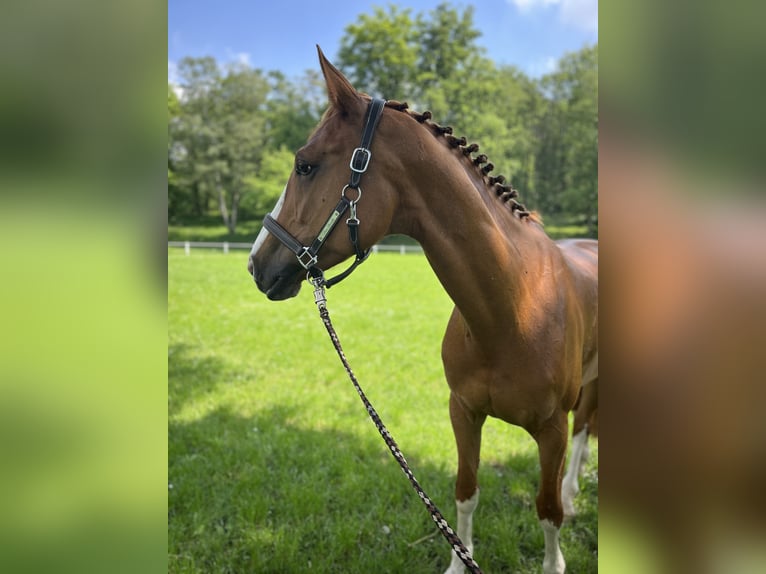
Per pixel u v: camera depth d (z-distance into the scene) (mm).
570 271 2223
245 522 2795
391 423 4012
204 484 3176
